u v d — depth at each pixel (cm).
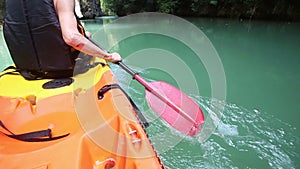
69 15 140
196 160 200
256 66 450
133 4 1427
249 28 862
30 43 149
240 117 262
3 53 572
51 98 136
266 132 237
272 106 289
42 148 113
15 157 111
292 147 215
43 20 143
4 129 121
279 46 600
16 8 146
